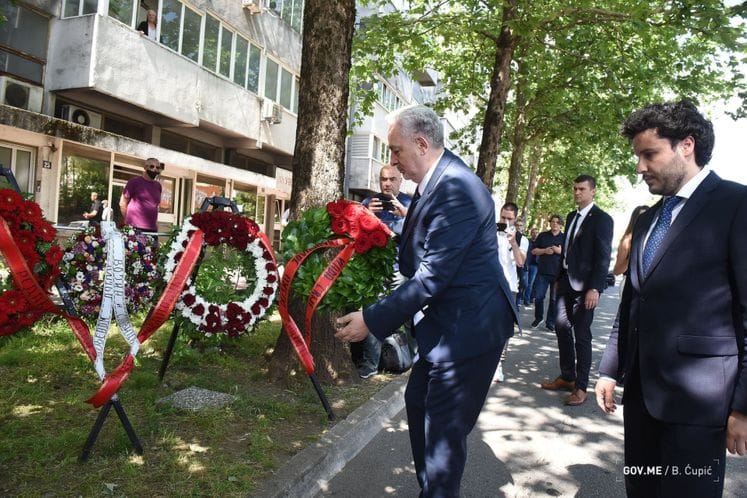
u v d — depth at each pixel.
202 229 4.18
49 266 3.14
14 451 3.24
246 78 19.17
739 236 1.98
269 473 3.26
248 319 4.35
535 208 32.47
